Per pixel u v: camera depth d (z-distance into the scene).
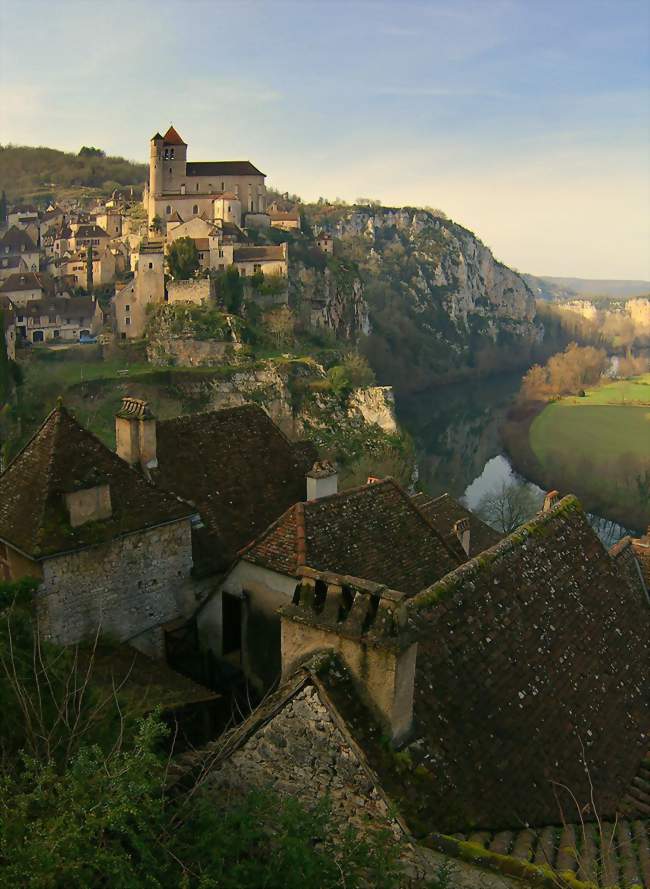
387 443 79.50
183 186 122.56
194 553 16.45
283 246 107.06
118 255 117.44
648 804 9.06
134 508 15.28
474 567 10.47
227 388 83.62
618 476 63.66
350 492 14.87
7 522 14.44
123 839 7.36
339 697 7.75
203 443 18.09
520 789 8.21
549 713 9.44
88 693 10.48
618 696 10.68
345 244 194.12
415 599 9.41
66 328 97.19
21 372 68.81
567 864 7.24
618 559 15.76
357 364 98.19
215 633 15.39
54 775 7.22
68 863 6.21
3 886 6.09
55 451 14.85
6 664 9.67
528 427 86.12
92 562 14.52
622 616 12.40
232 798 8.45
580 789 8.75
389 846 6.90
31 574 13.92
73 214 152.00
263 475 18.58
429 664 8.79
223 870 6.95
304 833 6.93
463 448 86.75
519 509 56.78
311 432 81.50
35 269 127.00
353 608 7.97
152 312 94.75
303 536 13.49
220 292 98.38
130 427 16.61
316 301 115.88
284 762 8.06
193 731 12.95
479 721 8.63
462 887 6.64
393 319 144.50
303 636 8.34
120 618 15.16
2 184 197.00
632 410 93.69
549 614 10.92
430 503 26.84
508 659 9.66
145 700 11.92
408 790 7.39
